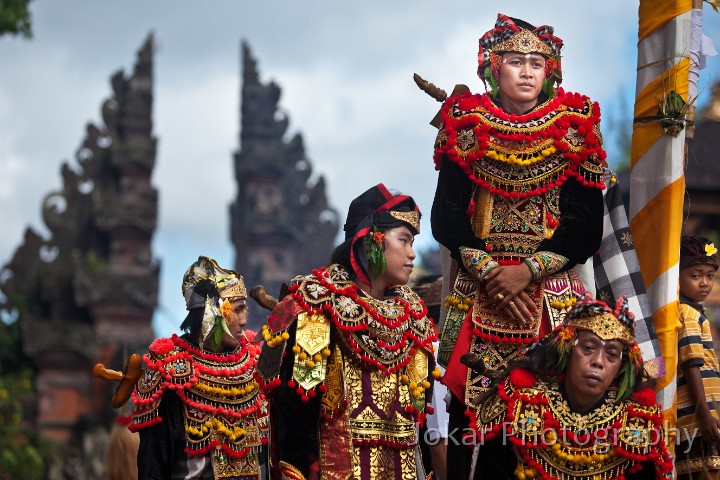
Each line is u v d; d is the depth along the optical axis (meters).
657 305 7.59
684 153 8.02
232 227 73.50
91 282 45.84
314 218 71.06
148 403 7.72
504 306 6.78
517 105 7.11
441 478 8.20
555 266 6.82
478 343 6.88
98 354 45.28
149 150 49.00
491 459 6.51
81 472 41.19
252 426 8.03
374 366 6.68
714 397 8.30
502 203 6.97
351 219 7.00
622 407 6.35
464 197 7.02
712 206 22.16
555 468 6.33
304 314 6.65
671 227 7.64
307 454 6.61
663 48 7.82
